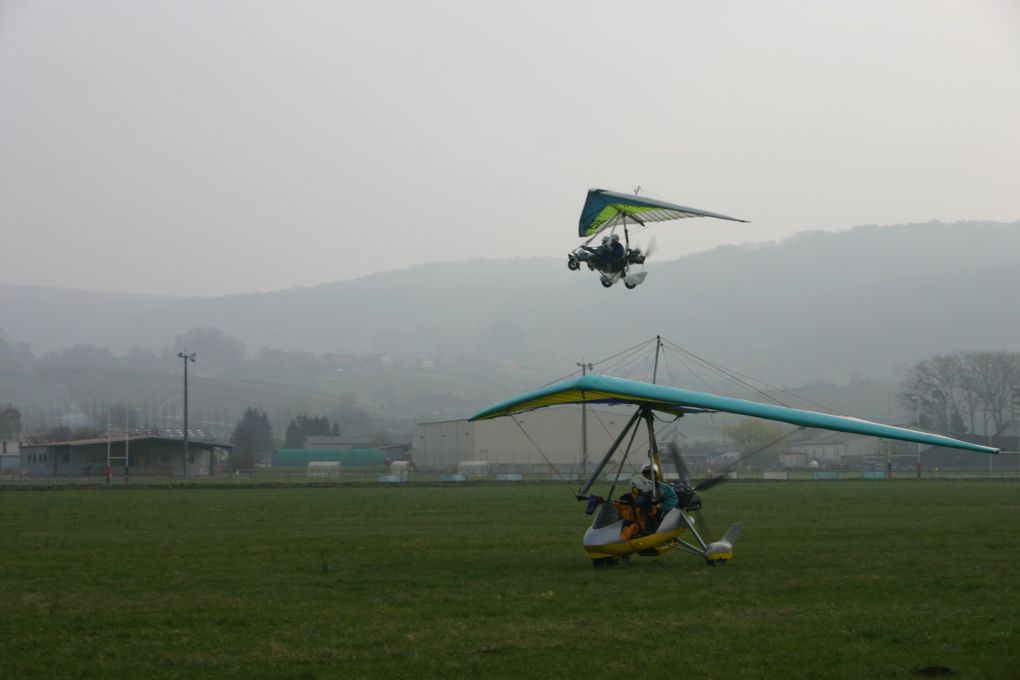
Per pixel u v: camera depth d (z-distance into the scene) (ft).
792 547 77.77
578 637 43.60
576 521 108.78
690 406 67.31
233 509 134.21
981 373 485.56
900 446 374.22
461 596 54.85
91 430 542.57
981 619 46.73
